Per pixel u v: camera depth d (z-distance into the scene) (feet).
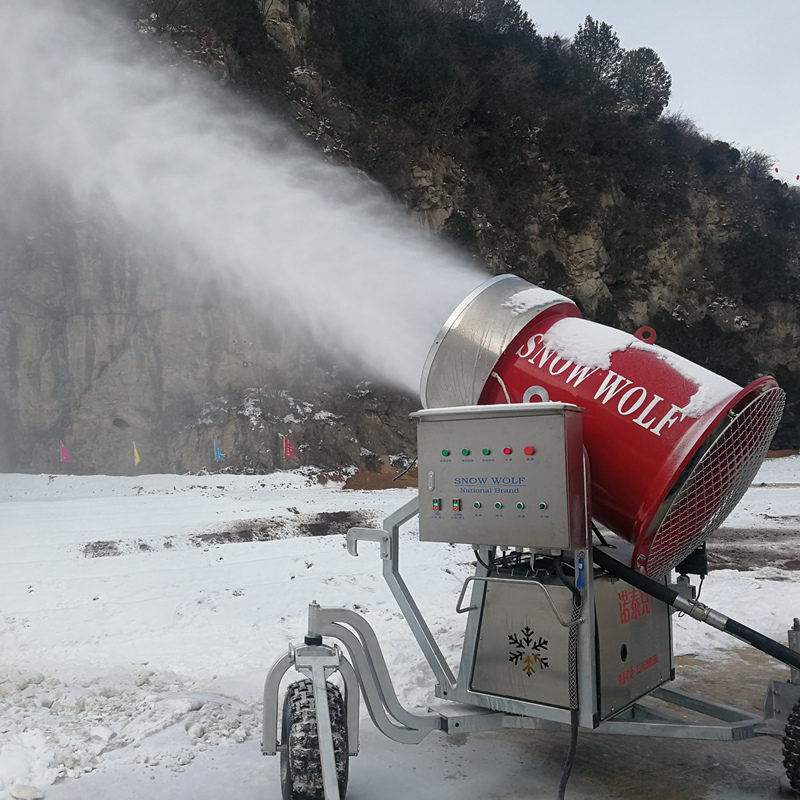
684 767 12.96
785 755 11.16
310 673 11.39
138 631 23.16
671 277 183.21
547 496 11.19
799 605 25.13
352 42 151.53
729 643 21.80
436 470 12.35
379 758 13.39
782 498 70.18
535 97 190.90
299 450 103.60
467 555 36.04
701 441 11.16
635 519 11.78
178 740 14.17
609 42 273.54
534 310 13.33
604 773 12.74
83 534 43.88
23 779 12.48
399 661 19.71
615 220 173.78
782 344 195.93
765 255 197.47
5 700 16.38
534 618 11.78
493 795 11.89
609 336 12.82
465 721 11.98
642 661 13.12
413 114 151.94
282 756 11.41
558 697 11.44
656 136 213.66
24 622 23.91
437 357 13.87
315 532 52.13
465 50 194.70
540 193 166.71
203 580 29.91
